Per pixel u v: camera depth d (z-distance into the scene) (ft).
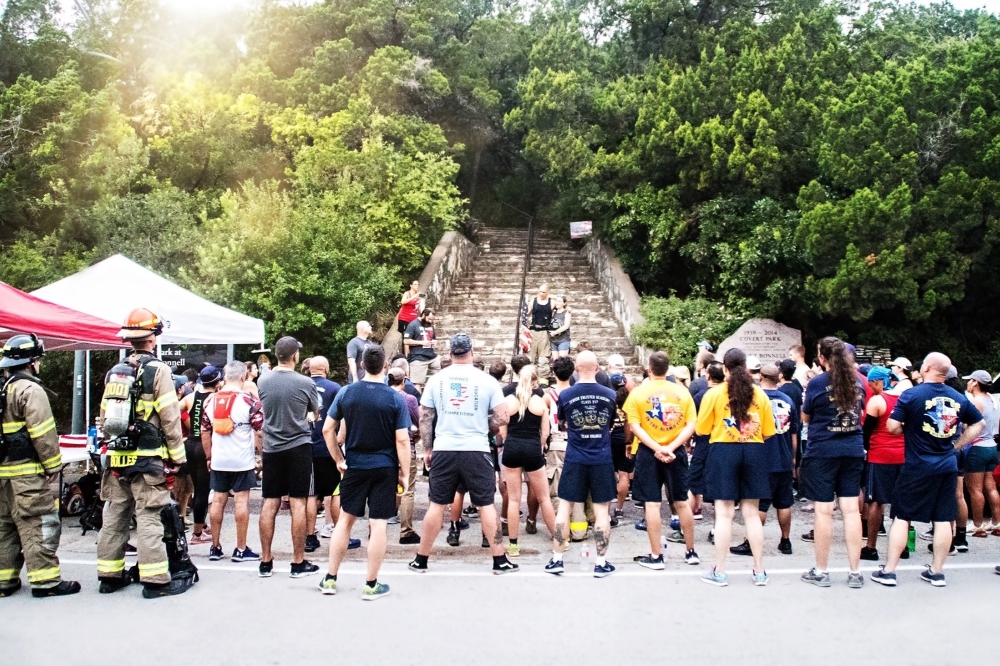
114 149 59.21
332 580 19.06
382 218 56.90
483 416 21.22
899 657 14.97
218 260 48.96
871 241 43.98
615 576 20.97
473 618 17.22
